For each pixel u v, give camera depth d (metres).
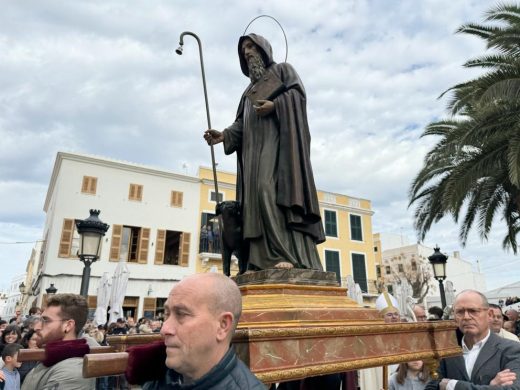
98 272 20.67
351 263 28.64
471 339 3.06
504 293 18.95
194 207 24.02
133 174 22.89
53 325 2.63
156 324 9.97
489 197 12.14
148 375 1.58
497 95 8.43
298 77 3.46
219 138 3.51
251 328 1.77
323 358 1.98
